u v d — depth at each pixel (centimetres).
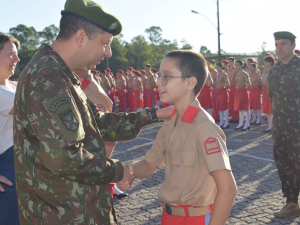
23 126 154
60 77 150
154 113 216
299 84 356
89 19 156
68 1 160
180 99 175
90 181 153
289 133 359
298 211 367
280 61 379
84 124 162
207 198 166
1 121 233
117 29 165
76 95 158
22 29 7544
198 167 166
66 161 142
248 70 1329
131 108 1747
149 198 436
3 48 239
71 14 157
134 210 396
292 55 367
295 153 358
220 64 1121
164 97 176
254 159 625
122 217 377
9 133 237
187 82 172
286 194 370
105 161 161
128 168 183
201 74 174
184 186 168
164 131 190
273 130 375
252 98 1095
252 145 757
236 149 719
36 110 144
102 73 1806
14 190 234
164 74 173
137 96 1565
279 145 371
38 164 154
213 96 1191
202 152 161
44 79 146
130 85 1728
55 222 154
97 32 159
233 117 1176
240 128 1008
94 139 167
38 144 154
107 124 210
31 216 159
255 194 436
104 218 167
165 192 175
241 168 564
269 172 536
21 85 153
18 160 159
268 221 354
